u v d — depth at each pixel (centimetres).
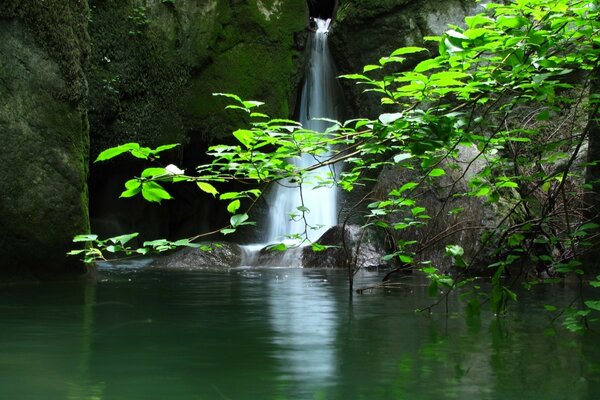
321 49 1480
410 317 456
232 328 407
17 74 740
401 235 1016
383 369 291
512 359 311
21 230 735
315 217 1395
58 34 770
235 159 332
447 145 336
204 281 767
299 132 320
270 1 1391
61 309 502
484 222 888
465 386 260
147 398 245
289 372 286
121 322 435
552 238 468
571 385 261
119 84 1244
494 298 415
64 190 765
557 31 318
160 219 1402
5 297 588
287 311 490
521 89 344
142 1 1272
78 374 283
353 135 330
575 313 413
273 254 1127
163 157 1337
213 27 1335
